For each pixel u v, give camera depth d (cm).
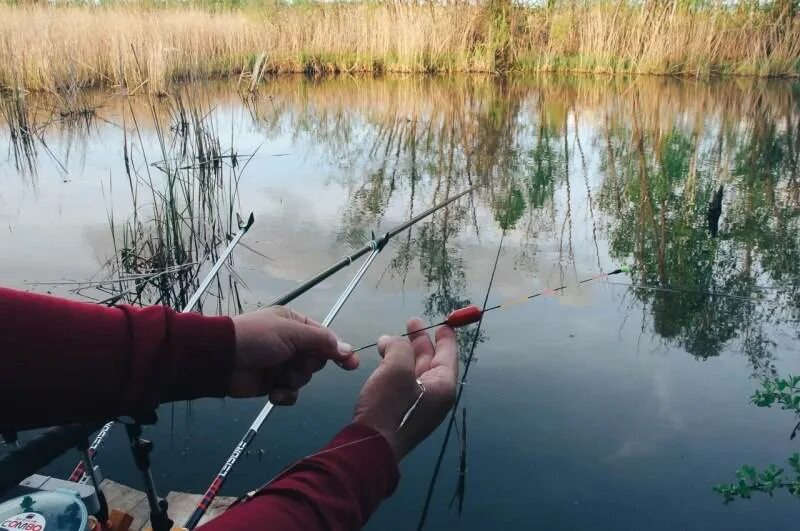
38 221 476
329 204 526
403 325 321
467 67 1359
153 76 1045
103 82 1107
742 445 241
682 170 647
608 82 1231
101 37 1127
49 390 54
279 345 75
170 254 388
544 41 1370
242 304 350
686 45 1273
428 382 78
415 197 552
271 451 242
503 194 561
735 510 212
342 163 671
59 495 116
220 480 160
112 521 166
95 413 57
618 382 276
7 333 52
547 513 212
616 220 489
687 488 221
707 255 414
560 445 241
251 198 539
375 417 72
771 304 346
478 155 714
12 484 76
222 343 63
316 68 1359
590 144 767
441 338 89
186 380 61
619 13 1303
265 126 861
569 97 1092
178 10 1460
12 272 386
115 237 447
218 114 930
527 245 434
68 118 868
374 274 382
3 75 973
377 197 549
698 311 338
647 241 442
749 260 407
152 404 59
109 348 57
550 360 292
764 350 302
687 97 1077
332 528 60
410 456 237
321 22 1405
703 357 296
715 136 805
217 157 600
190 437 250
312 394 273
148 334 59
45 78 986
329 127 863
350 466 66
